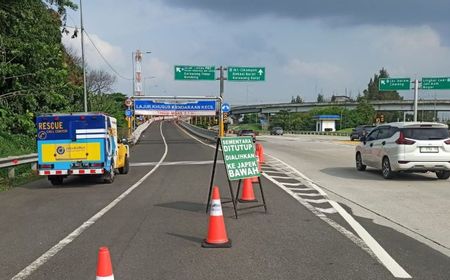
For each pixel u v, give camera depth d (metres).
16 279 5.67
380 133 16.53
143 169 19.98
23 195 12.88
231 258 6.40
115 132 16.53
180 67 48.66
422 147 14.55
